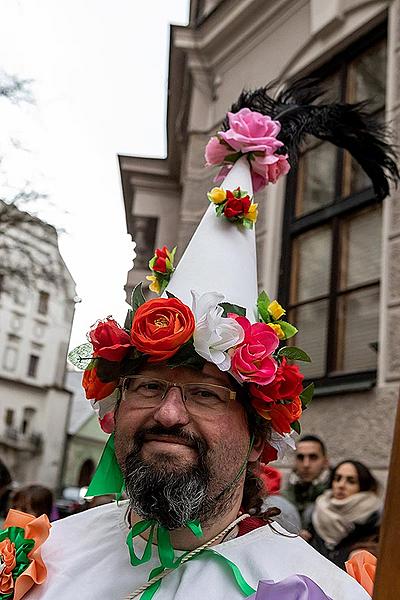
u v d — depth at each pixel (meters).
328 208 5.55
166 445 1.35
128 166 10.91
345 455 4.61
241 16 6.71
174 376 1.40
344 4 5.68
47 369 32.53
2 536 1.58
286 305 5.75
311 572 1.39
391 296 4.55
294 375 1.46
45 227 12.41
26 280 13.25
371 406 4.52
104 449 1.56
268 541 1.45
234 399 1.42
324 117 1.85
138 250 11.27
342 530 2.97
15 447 31.14
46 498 3.25
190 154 7.27
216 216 1.64
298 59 6.08
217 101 7.16
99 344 1.47
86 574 1.46
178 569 1.39
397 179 1.88
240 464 1.42
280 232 5.95
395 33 5.06
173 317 1.38
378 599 0.89
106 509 1.67
